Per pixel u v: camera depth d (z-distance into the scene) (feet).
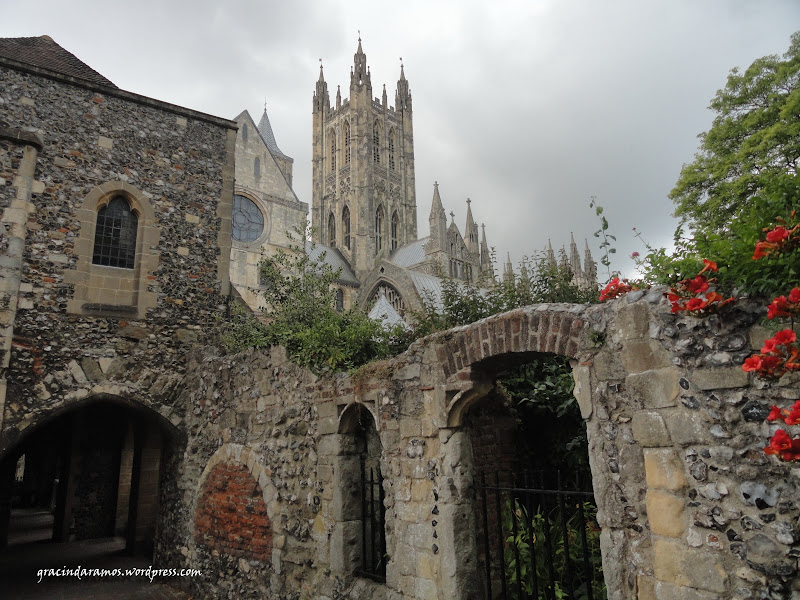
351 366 25.82
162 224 41.32
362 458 25.21
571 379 24.43
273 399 29.58
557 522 22.11
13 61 37.19
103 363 37.24
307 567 25.30
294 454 27.30
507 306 33.60
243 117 131.23
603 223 19.69
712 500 12.43
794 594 11.03
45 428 56.49
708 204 67.10
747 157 64.54
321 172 247.91
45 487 89.86
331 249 223.30
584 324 15.51
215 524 32.81
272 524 28.17
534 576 18.38
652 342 13.92
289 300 35.09
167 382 39.17
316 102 253.85
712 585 12.21
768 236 10.82
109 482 55.88
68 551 47.91
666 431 13.39
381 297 62.90
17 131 35.58
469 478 19.30
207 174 43.96
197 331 41.16
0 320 33.37
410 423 20.80
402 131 255.29
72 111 39.06
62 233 37.27
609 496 14.40
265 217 129.08
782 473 11.47
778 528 11.38
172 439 39.58
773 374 10.52
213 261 42.96
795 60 66.13
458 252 206.90
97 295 38.47
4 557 45.70
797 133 59.72
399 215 245.04
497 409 24.72
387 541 21.25
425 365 20.39
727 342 12.50
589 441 15.03
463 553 18.63
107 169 39.70
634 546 13.80
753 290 12.08
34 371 34.83
